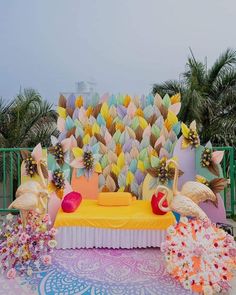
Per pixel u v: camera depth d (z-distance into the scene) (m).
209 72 7.42
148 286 2.12
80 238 2.70
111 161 3.40
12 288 2.12
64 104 3.39
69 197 2.93
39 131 5.84
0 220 3.45
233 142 5.71
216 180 3.03
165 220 2.66
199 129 5.94
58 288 2.11
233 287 2.19
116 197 3.01
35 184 2.82
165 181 3.25
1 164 4.59
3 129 5.62
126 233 2.69
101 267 2.39
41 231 2.45
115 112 3.41
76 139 3.37
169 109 3.35
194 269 2.04
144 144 3.37
